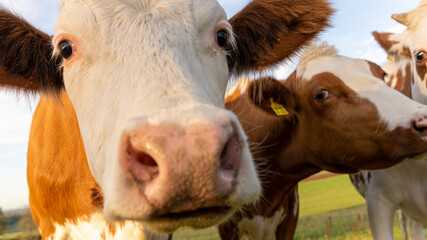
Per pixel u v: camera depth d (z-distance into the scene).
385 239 4.80
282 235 5.48
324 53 4.59
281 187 5.01
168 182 1.34
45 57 2.80
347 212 13.79
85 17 2.17
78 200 3.07
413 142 3.64
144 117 1.46
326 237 9.19
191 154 1.35
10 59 2.70
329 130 4.25
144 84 1.77
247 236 5.24
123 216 1.48
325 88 4.21
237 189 1.47
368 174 5.12
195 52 2.15
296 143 4.75
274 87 4.45
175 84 1.74
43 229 3.39
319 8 3.36
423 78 4.32
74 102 2.33
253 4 3.25
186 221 1.54
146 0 2.25
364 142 3.99
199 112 1.46
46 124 3.29
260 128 4.96
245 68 3.53
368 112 3.93
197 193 1.38
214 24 2.40
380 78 4.29
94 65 2.12
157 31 2.06
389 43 4.92
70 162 3.08
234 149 1.52
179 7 2.25
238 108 5.37
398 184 4.83
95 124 2.07
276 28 3.40
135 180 1.45
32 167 3.38
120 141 1.47
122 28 2.11
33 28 2.78
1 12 2.60
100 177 2.20
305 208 16.72
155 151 1.35
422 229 7.23
